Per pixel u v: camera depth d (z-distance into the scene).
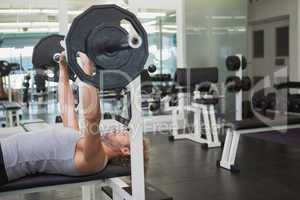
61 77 2.03
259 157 4.07
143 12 5.68
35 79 4.39
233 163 3.61
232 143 3.66
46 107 4.59
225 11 5.93
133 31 1.25
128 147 1.73
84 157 1.52
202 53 5.85
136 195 1.53
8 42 4.82
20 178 1.54
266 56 7.77
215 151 4.41
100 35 1.21
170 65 5.96
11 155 1.46
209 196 2.88
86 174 1.62
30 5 4.88
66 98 2.04
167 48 5.93
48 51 2.39
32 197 2.97
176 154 4.29
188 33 5.76
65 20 2.79
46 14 4.90
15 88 4.73
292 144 4.68
